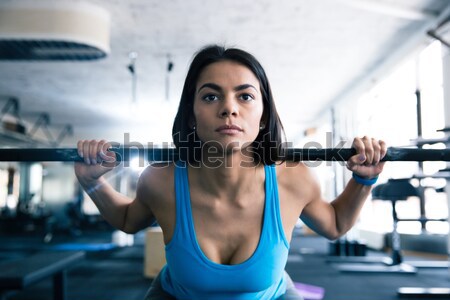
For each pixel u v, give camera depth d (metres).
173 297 0.98
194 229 0.87
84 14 3.55
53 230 9.58
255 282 0.87
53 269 2.54
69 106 7.83
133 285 3.82
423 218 4.47
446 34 3.64
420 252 5.63
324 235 1.05
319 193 0.96
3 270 2.37
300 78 5.89
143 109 8.00
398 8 3.54
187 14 3.78
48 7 3.51
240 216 0.87
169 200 0.89
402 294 3.31
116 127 9.95
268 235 0.87
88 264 5.05
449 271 4.16
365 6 3.50
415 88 4.58
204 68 0.79
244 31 4.17
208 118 0.77
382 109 5.66
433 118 4.34
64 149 0.87
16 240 8.20
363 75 5.69
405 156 0.86
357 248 5.63
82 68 5.43
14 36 3.48
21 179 9.52
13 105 7.62
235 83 0.76
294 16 3.84
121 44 4.52
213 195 0.86
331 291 3.51
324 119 8.35
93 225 9.29
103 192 0.96
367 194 0.94
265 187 0.87
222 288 0.87
